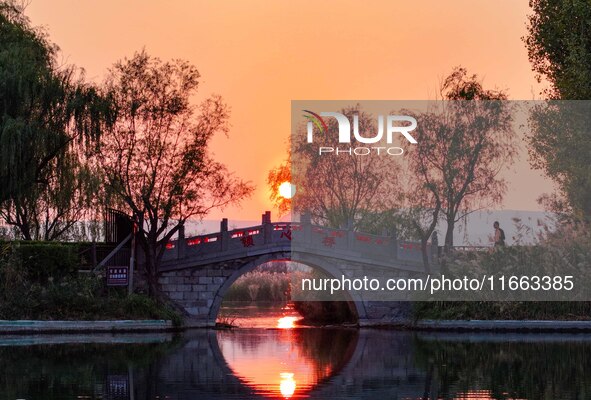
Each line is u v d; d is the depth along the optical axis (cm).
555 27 4550
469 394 2280
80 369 2714
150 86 4694
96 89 4247
